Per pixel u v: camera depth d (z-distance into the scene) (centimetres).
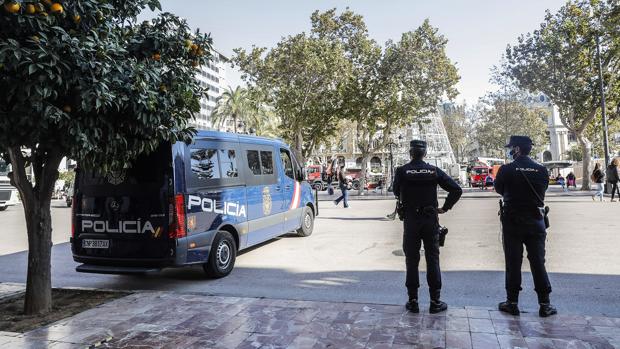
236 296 588
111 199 643
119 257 636
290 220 969
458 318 459
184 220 622
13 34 394
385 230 1165
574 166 4528
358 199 2628
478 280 638
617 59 2530
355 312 486
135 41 508
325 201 2473
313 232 1150
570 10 2506
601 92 2395
